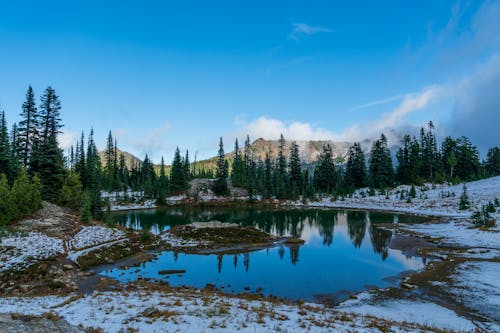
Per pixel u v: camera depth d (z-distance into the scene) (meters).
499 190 72.56
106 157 113.44
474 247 34.28
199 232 41.72
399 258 31.61
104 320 12.55
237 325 12.48
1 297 18.00
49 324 10.23
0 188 34.72
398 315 17.11
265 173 116.12
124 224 55.22
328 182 113.62
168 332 11.23
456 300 19.39
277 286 23.30
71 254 29.27
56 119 51.94
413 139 112.62
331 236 44.59
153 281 24.16
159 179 105.81
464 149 110.88
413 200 82.94
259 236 41.66
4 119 54.47
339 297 20.95
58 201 47.25
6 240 28.42
